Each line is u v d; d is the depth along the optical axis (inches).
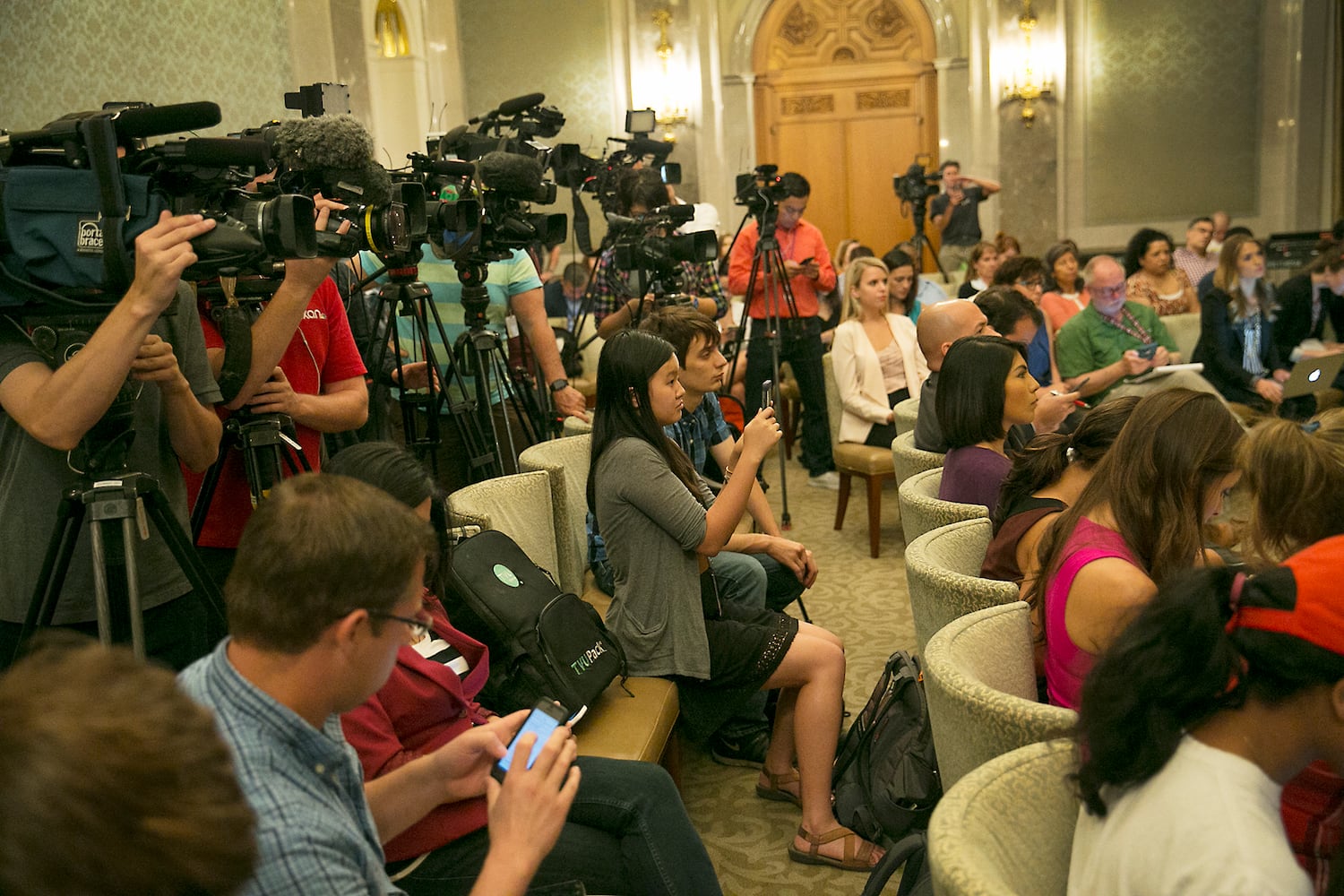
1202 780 40.1
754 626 95.6
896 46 407.5
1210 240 311.3
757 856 95.9
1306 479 66.2
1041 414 126.4
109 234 64.6
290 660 42.5
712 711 95.8
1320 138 375.6
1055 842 48.8
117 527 66.7
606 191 199.3
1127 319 195.9
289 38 282.8
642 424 95.4
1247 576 40.9
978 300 147.3
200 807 26.9
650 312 161.9
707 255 153.1
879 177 415.2
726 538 92.6
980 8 386.3
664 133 403.2
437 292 148.9
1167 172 387.5
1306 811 47.6
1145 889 40.0
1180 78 382.3
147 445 76.5
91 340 63.4
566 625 84.3
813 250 224.8
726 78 411.8
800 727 94.6
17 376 66.6
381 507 43.6
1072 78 387.9
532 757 58.2
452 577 83.4
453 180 124.2
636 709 88.1
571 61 402.9
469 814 63.5
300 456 94.8
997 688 66.2
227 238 67.8
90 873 25.1
